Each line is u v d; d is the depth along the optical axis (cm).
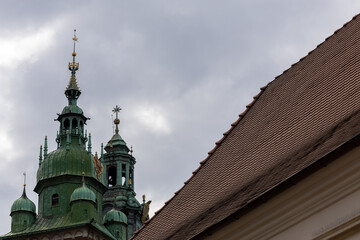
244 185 3950
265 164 3950
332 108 3800
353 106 3600
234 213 3703
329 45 4541
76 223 15125
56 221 15375
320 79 4253
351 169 3309
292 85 4575
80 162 16188
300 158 3606
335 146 3359
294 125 4053
